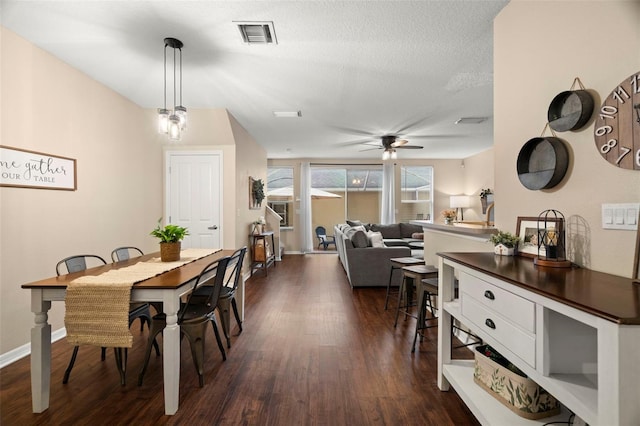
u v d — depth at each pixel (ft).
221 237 16.14
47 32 8.29
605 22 4.65
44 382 6.20
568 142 5.41
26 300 8.80
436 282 8.75
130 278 6.59
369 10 7.29
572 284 4.06
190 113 14.65
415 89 12.06
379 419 5.93
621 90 4.38
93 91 11.34
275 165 28.43
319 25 7.86
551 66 5.77
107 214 12.18
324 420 5.90
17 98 8.58
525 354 4.13
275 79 11.15
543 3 5.96
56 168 9.80
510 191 7.10
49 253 9.58
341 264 22.70
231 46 8.86
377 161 28.71
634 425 2.86
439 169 28.45
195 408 6.27
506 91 7.21
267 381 7.26
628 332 2.85
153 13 7.40
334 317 11.64
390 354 8.64
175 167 16.17
